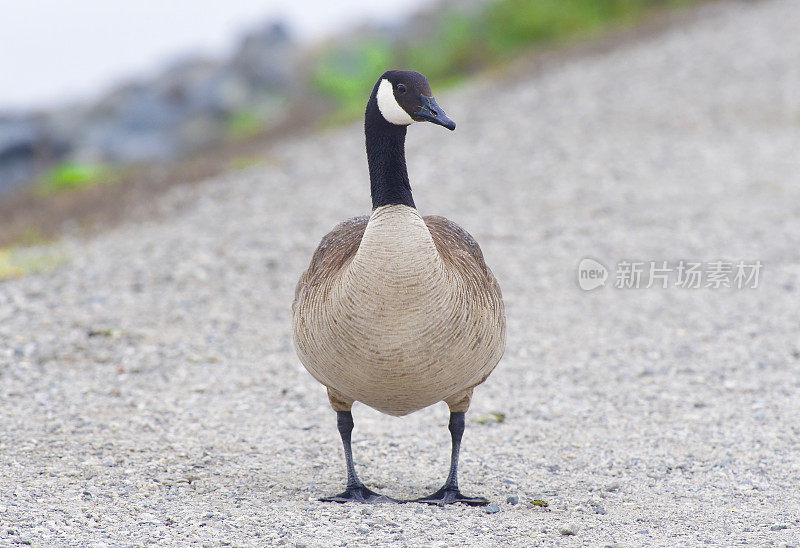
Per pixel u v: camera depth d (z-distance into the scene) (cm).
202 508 823
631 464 988
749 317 1516
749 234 1917
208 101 4306
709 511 838
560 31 4325
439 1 5350
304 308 798
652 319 1523
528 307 1586
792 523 803
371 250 726
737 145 2598
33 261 1845
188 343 1398
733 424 1108
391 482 938
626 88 3266
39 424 1067
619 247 1866
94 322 1466
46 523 762
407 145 2820
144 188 2656
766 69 3347
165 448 1012
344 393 814
